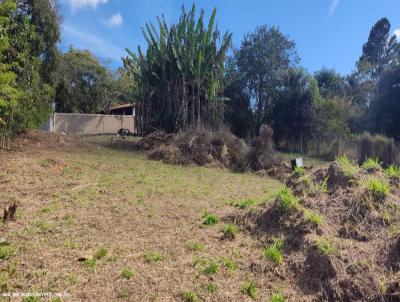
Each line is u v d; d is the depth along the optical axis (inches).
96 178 353.7
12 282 127.0
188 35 734.5
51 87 669.9
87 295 122.4
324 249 147.5
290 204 195.2
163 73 754.8
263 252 168.9
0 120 414.3
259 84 1051.9
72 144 622.8
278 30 1053.8
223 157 592.7
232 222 218.1
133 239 183.2
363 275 133.5
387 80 909.8
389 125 899.4
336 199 197.9
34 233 179.9
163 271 146.1
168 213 240.5
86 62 1365.7
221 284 137.9
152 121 777.6
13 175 322.3
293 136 965.2
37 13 647.8
